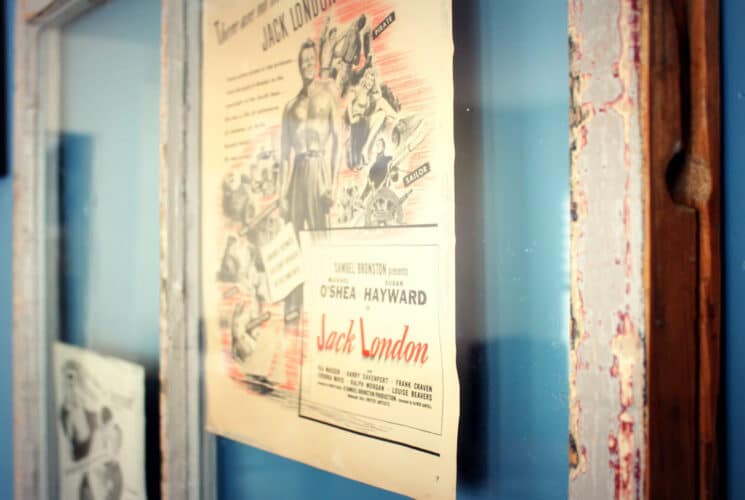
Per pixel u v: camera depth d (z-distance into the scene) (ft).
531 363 1.75
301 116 2.37
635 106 1.45
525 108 1.76
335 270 2.21
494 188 1.83
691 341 1.49
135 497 3.40
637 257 1.44
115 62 3.69
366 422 2.10
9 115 4.38
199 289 2.93
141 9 3.41
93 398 3.87
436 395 1.87
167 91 2.92
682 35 1.49
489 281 1.85
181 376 2.93
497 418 1.84
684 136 1.49
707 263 1.49
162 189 2.95
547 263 1.71
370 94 2.07
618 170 1.48
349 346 2.16
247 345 2.65
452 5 1.94
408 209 1.94
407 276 1.95
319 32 2.29
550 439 1.71
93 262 3.93
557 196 1.68
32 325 4.26
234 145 2.72
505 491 1.82
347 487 2.29
